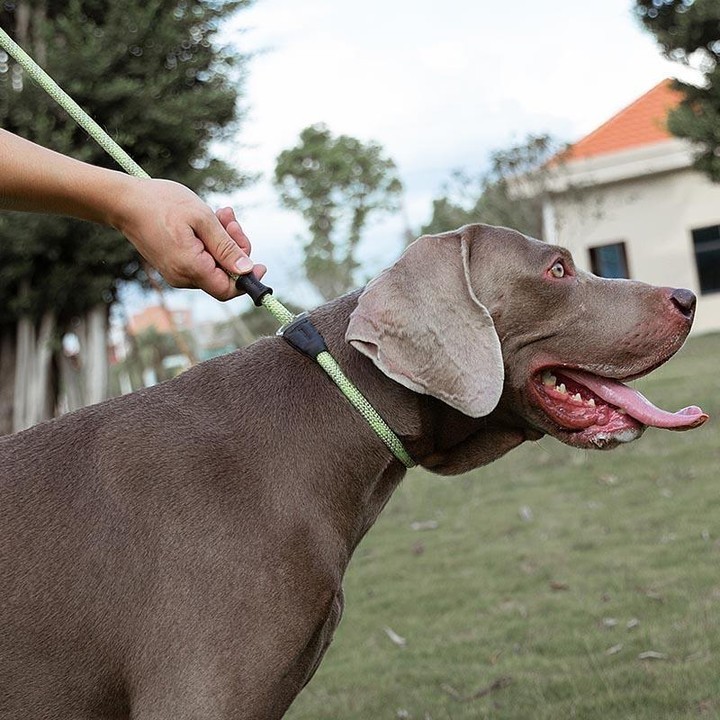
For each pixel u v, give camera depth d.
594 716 3.93
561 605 5.32
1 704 2.35
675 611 4.98
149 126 9.61
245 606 2.41
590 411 2.93
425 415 2.77
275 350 2.79
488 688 4.36
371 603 5.81
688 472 7.94
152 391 2.71
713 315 23.25
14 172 2.66
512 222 18.28
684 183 23.09
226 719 2.34
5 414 10.80
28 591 2.38
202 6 9.96
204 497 2.48
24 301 10.17
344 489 2.66
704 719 3.79
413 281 2.68
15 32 9.92
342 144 35.16
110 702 2.41
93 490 2.48
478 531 7.19
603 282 2.96
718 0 13.12
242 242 2.90
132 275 10.88
